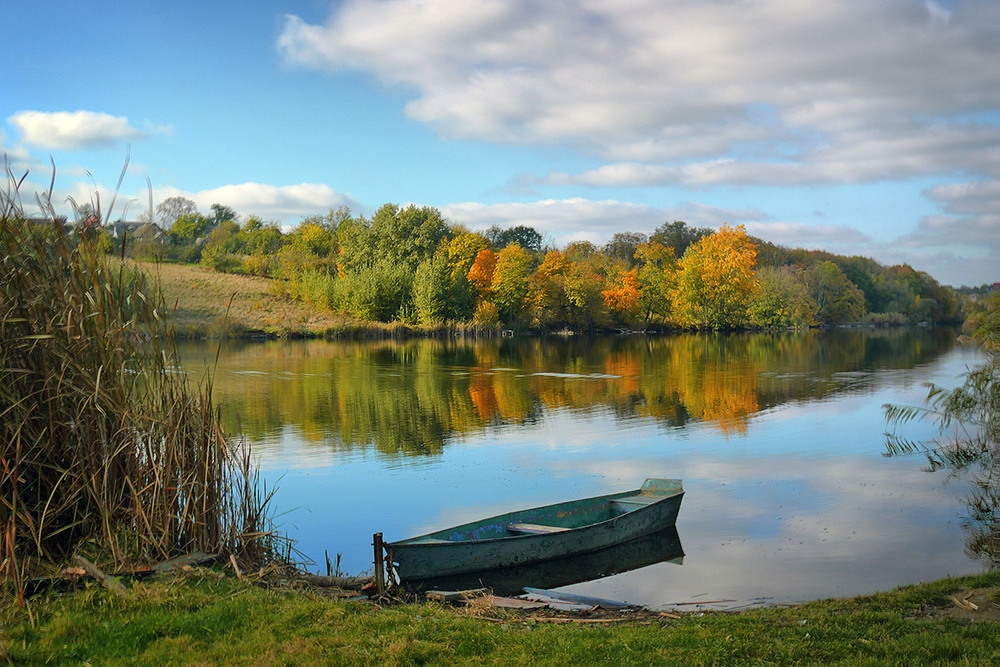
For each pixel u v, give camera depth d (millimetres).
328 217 119562
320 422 24828
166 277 83438
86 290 8250
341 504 15070
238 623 6965
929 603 8172
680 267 94312
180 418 8695
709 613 8727
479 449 20484
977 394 17047
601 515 13234
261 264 94625
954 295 122562
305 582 8852
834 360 48656
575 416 26078
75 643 6383
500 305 86938
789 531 13008
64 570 7637
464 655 6426
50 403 8070
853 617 7586
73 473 8164
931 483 16172
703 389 33406
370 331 73875
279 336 69688
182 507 8875
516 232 139875
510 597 9617
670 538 12703
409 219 93500
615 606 9211
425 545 9977
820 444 20719
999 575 8953
